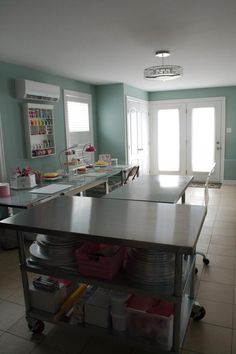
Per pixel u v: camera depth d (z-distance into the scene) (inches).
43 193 125.8
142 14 89.6
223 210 189.6
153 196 97.9
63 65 155.3
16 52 127.1
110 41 115.4
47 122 169.5
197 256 123.5
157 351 64.4
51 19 91.4
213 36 111.9
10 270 116.3
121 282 64.9
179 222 65.6
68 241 71.8
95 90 232.7
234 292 97.3
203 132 279.0
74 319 74.9
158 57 142.3
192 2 82.3
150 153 301.0
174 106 283.9
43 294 76.9
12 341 77.9
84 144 217.9
